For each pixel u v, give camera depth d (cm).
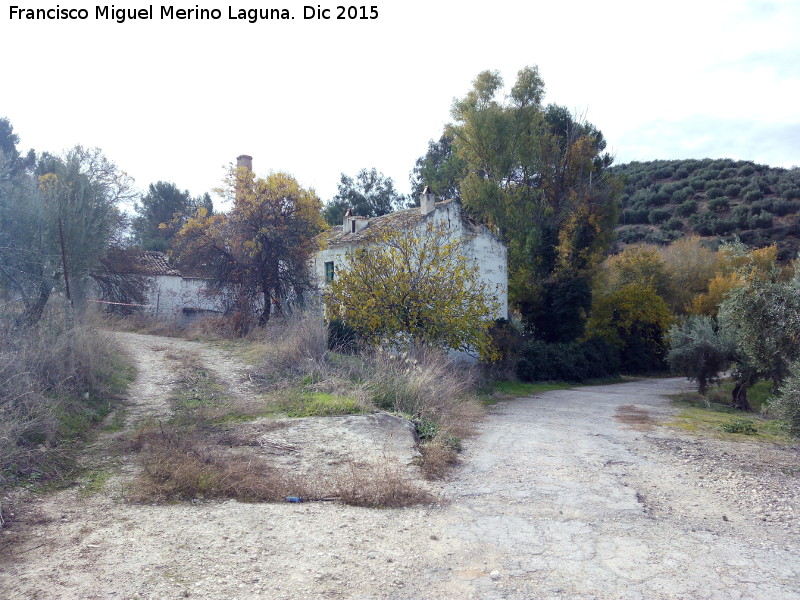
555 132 3572
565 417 1528
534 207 3206
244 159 2845
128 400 1112
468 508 692
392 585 481
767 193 6988
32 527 572
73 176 1186
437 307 1869
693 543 596
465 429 1199
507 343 2641
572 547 576
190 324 2266
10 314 986
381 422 1035
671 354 2398
